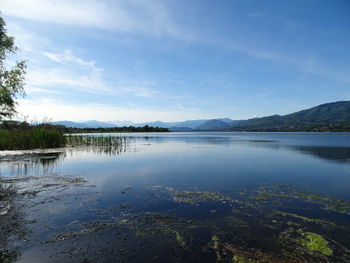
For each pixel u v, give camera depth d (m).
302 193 7.70
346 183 9.16
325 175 10.80
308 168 12.73
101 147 27.95
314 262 3.71
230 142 39.56
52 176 10.26
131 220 5.31
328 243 4.31
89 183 8.96
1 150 20.62
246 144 33.75
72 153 20.55
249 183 9.14
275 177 10.28
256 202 6.71
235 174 11.03
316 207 6.31
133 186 8.54
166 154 20.22
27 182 9.02
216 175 10.75
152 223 5.17
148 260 3.73
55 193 7.48
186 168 12.68
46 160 15.62
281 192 7.81
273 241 4.39
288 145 31.14
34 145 22.58
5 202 6.48
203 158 17.28
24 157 16.88
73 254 3.87
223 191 7.93
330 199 7.04
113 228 4.88
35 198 6.91
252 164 14.18
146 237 4.50
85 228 4.86
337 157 17.61
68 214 5.63
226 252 4.00
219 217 5.55
